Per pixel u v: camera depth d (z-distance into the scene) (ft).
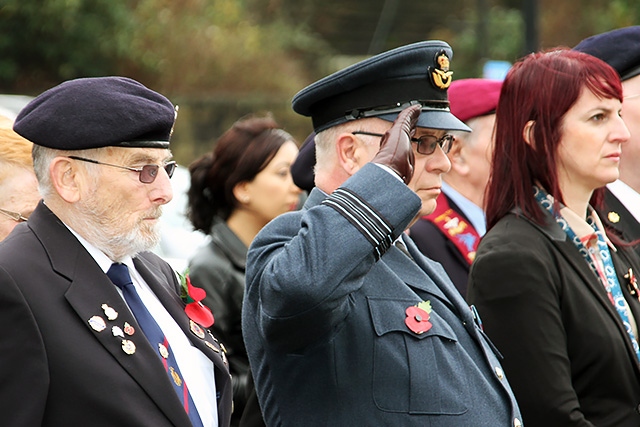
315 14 173.17
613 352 27.25
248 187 39.60
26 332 21.70
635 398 27.53
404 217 22.18
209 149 144.87
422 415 22.53
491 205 29.45
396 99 24.36
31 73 127.85
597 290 27.94
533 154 28.81
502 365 26.94
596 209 32.50
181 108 143.54
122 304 23.12
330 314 21.63
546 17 157.69
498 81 38.47
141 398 22.30
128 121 23.35
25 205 27.86
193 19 148.87
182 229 69.67
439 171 24.61
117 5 129.39
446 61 24.82
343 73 24.43
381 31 171.94
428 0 171.22
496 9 173.88
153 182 23.80
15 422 21.27
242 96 149.18
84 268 23.11
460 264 37.11
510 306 27.09
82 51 128.06
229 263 37.37
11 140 28.04
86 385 21.86
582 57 28.91
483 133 37.73
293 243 21.90
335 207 21.97
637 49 35.01
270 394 23.88
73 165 23.41
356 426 22.44
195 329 25.30
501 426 23.39
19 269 22.39
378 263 23.97
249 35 154.20
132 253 23.91
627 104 35.17
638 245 33.65
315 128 25.44
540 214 28.45
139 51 134.21
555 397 26.35
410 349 22.88
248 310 24.14
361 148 24.47
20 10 123.13
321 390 22.76
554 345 26.76
